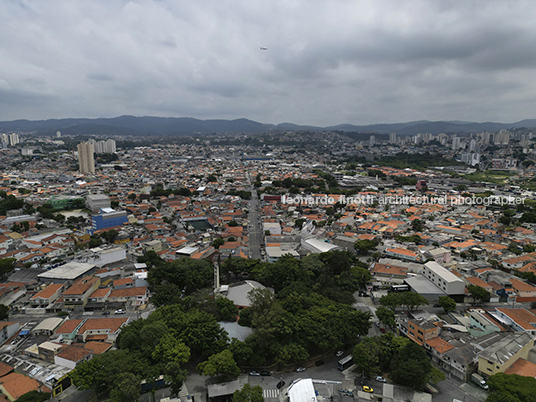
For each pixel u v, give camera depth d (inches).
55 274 7800.2
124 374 4431.6
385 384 4781.0
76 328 6008.9
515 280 7637.8
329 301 6692.9
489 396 4254.4
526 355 5359.3
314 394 4554.6
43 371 5014.8
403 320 6259.8
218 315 6225.4
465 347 5319.9
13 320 6555.1
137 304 7052.2
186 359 4881.9
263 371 5196.9
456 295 7278.5
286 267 7869.1
